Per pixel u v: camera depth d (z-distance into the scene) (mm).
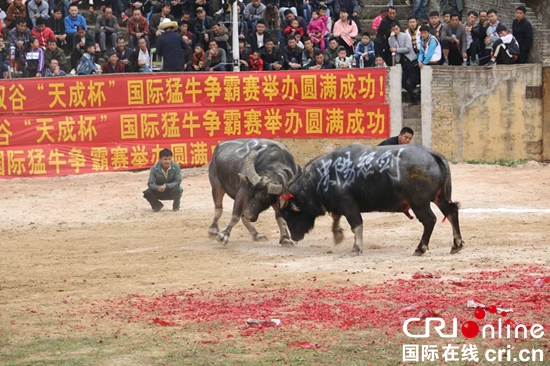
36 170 23406
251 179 14273
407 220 17469
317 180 14172
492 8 28734
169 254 14492
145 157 23812
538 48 26312
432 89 24672
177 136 23953
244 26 27172
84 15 29797
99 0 30250
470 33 26000
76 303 10938
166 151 19328
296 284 11562
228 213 19000
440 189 13500
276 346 8820
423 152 13414
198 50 25266
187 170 23844
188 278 12336
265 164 14727
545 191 20547
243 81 24094
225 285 11711
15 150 23344
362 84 24281
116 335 9359
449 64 25953
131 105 23797
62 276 12820
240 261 13648
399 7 30703
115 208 20094
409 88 25250
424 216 13438
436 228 16312
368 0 31328
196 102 23984
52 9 28203
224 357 8508
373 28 28297
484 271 11961
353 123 24344
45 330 9648
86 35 27078
